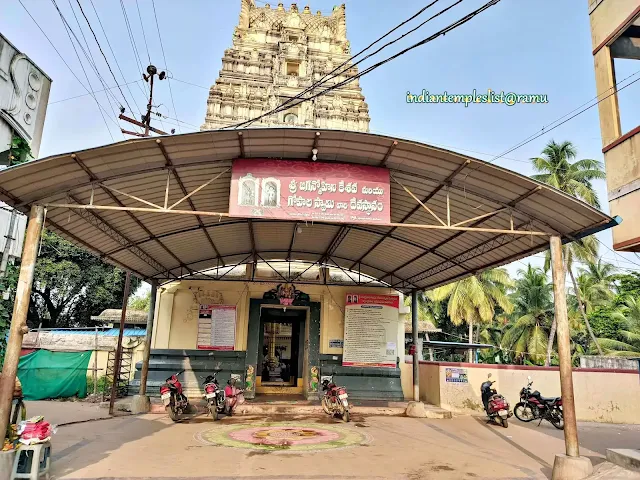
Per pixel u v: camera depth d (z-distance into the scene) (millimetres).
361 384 12859
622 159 7516
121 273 25938
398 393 12930
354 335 13000
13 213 7844
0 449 4914
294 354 14273
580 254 22969
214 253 11414
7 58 7750
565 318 6273
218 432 8242
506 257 8781
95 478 5141
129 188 6809
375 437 8156
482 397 10969
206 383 10305
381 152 6391
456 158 6195
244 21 29297
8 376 5160
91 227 7695
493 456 6895
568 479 5527
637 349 23734
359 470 5797
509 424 10297
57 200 6242
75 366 12734
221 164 6531
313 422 9750
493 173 6227
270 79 27609
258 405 11008
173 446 6945
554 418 9961
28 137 8461
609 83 7902
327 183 6547
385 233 9633
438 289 30016
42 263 24047
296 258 12953
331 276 13703
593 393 11914
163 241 9406
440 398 11812
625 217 7371
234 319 12766
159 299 12781
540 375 12039
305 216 6414
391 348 13070
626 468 5828
